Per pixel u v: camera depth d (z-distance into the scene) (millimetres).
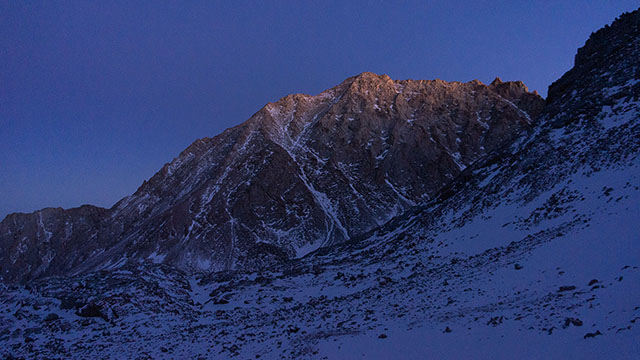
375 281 39125
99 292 39875
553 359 12508
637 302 13992
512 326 16188
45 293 40344
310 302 37281
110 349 26781
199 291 49531
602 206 27734
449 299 23641
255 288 45125
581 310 15273
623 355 11141
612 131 38312
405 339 18922
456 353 15453
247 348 23781
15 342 29703
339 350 19609
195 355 23922
